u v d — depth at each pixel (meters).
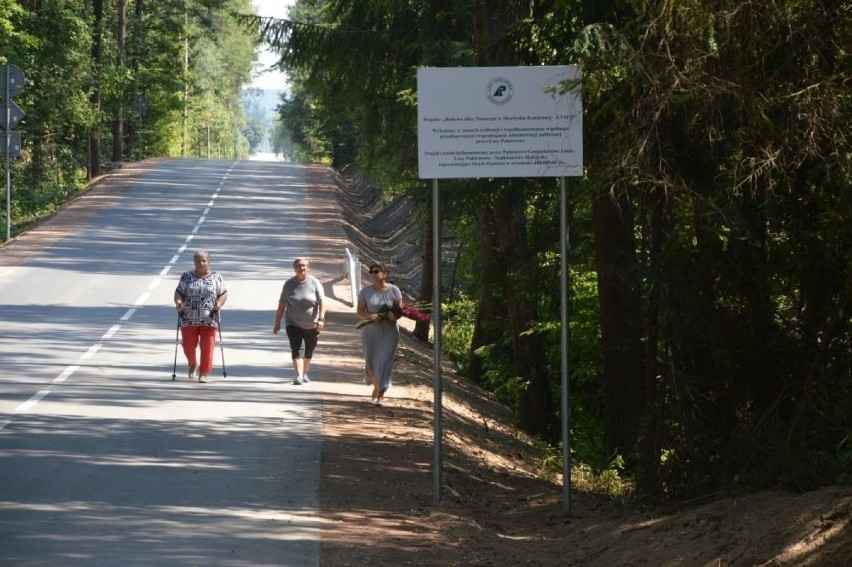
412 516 11.76
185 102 95.38
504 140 12.17
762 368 11.74
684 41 10.48
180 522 10.91
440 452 12.39
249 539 10.36
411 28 22.06
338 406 18.11
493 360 28.33
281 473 13.38
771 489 11.00
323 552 10.00
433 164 12.20
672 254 11.14
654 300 11.79
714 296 11.46
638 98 10.84
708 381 11.88
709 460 12.07
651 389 12.48
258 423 16.41
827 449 11.11
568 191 14.57
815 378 11.24
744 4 10.20
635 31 10.95
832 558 8.18
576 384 24.41
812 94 10.25
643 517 11.73
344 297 31.38
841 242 10.74
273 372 20.88
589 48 10.96
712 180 11.24
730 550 9.23
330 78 22.97
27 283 30.84
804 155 10.38
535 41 14.88
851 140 10.27
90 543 10.03
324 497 12.28
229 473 13.23
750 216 11.23
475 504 13.19
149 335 24.28
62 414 16.44
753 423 11.68
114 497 11.84
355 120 25.48
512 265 16.28
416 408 19.05
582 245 17.28
